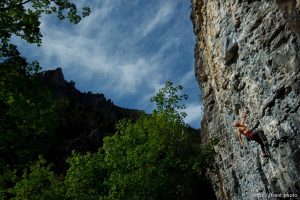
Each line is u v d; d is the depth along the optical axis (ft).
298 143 52.75
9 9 41.65
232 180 95.20
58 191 104.42
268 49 57.82
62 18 47.16
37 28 43.45
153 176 89.51
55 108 43.91
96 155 107.86
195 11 101.24
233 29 68.85
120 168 93.66
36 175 106.11
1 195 87.61
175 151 94.94
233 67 71.20
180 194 91.45
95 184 101.86
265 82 59.21
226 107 81.87
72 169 105.91
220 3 74.33
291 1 53.47
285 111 54.75
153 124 98.37
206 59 100.12
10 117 39.83
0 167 39.34
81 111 364.17
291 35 53.16
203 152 97.86
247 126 69.36
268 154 61.11
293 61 52.65
